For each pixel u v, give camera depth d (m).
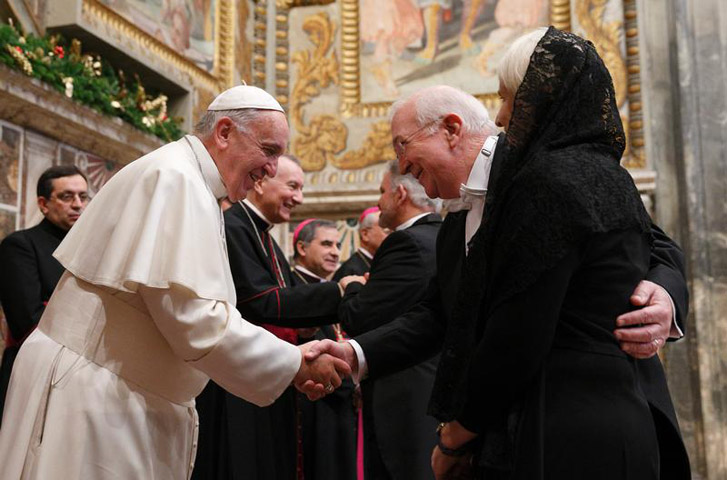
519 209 1.72
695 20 7.71
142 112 6.14
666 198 7.64
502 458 1.73
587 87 1.83
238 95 2.55
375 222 5.43
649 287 1.81
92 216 2.34
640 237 1.80
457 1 8.42
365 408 3.88
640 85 7.77
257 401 2.32
